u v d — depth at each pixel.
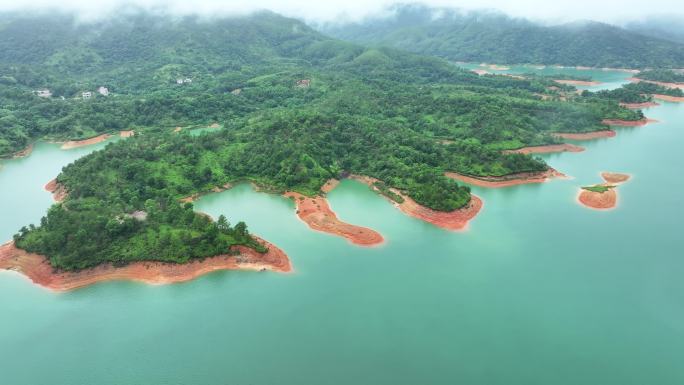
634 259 129.00
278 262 123.62
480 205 162.50
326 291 112.19
